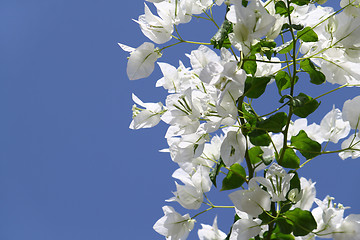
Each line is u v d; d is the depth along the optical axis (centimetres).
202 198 130
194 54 125
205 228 132
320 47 128
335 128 131
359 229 125
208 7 129
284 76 132
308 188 127
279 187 123
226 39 129
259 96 128
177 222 131
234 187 130
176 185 130
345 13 125
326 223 126
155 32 128
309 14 128
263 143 128
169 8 128
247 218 128
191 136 128
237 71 121
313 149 128
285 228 124
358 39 125
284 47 126
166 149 132
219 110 122
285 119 127
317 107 128
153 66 129
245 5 126
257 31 122
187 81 129
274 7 126
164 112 130
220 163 130
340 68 128
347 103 126
